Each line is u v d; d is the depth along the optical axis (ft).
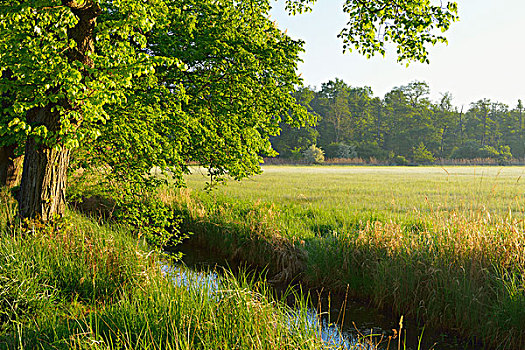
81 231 23.79
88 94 19.71
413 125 326.85
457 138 340.39
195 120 27.81
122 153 29.27
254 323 13.33
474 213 25.36
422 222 30.63
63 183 25.27
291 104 30.53
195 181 91.09
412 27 24.50
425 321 20.36
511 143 348.38
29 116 23.41
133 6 19.69
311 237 30.89
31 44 17.79
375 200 56.18
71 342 12.56
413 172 159.63
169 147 27.32
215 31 28.14
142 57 20.16
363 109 343.05
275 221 34.83
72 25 17.80
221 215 37.73
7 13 16.89
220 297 15.05
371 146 311.88
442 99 366.43
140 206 30.30
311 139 287.48
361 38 26.94
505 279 19.02
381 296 22.57
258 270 29.73
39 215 23.91
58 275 19.04
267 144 32.09
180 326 12.87
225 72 28.99
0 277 16.16
